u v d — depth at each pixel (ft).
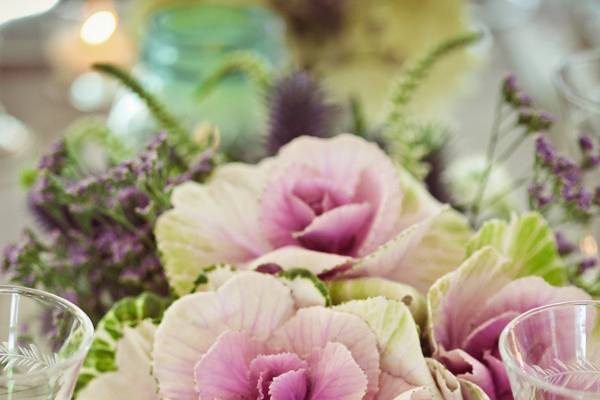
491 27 5.10
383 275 1.87
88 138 2.45
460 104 4.13
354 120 2.44
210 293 1.74
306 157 1.94
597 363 1.65
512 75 2.15
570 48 4.83
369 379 1.70
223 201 1.95
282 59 3.64
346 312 1.72
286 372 1.69
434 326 1.74
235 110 3.05
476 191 2.56
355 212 1.86
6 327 1.73
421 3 3.87
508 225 1.89
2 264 2.10
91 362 1.80
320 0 3.85
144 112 2.95
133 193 2.00
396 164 1.97
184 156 2.22
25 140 4.07
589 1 5.16
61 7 5.21
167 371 1.72
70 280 2.09
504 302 1.80
